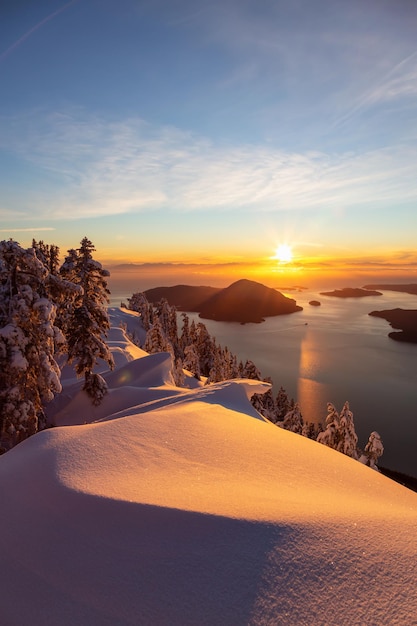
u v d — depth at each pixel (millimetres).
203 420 8867
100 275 25094
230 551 3541
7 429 16328
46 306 15805
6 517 4371
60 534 3996
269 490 5320
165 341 56906
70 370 32750
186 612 2980
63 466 5281
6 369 15859
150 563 3494
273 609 2920
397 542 3693
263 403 52500
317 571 3268
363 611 2867
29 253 16109
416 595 2994
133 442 6562
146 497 4430
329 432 30625
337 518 4121
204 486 5098
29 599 3301
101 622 3006
